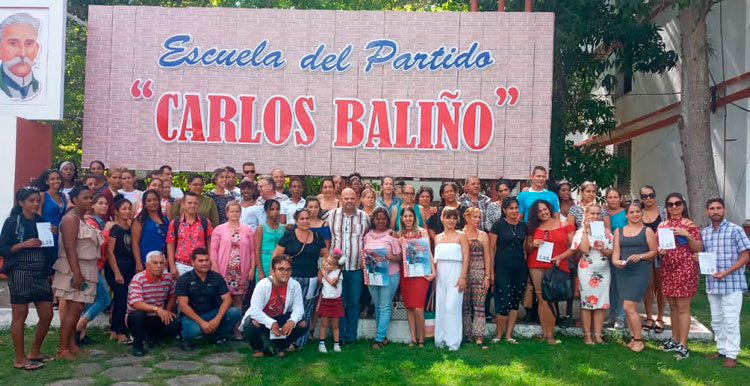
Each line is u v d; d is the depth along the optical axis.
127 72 9.73
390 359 6.32
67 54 14.52
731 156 11.21
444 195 7.52
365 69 9.62
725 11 11.39
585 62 13.17
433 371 5.95
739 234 6.28
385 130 9.60
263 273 6.84
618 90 16.50
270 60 9.66
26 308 5.88
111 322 7.05
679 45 13.14
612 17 12.42
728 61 11.31
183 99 9.72
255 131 9.70
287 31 9.68
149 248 6.76
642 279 6.68
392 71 9.59
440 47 9.55
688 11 10.52
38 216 5.96
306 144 9.66
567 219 7.27
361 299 7.55
